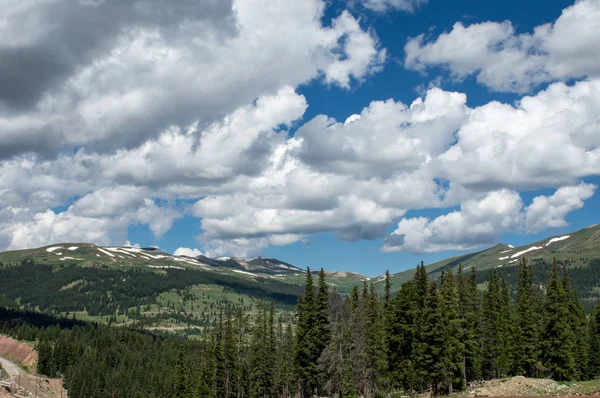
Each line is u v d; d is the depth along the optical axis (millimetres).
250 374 114125
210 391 109312
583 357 98062
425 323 74562
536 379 76125
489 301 98375
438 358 72500
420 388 82250
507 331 100562
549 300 91438
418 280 82312
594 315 105750
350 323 80812
